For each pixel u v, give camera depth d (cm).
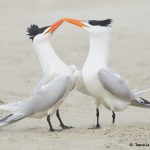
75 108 1688
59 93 1344
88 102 1759
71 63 2403
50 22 3212
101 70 1352
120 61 2362
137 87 1942
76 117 1575
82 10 3519
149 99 1784
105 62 1379
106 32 1380
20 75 2212
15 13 3606
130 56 2441
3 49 2725
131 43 2669
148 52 2494
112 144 1209
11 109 1380
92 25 1380
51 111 1368
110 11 3431
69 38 2878
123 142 1225
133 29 2944
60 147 1198
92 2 3728
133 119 1516
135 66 2273
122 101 1391
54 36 2945
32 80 2123
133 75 2120
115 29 2964
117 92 1362
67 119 1551
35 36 1404
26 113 1364
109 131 1325
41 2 3816
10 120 1359
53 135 1318
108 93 1372
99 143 1220
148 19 3145
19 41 2872
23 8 3728
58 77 1357
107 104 1389
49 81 1375
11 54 2616
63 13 3469
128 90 1377
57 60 1388
